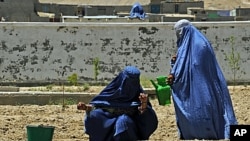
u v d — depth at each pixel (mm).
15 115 34500
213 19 90938
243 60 53094
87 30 52500
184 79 22297
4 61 52156
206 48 22281
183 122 22484
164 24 52500
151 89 41938
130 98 19906
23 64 52312
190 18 88500
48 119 32094
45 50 52500
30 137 21453
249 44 53125
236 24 52969
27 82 52312
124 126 19453
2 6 92312
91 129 19859
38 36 52344
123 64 52750
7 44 52156
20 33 52156
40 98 39875
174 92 22672
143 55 52750
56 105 39094
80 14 100250
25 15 92750
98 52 52656
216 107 22219
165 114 34281
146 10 103125
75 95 40188
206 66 22203
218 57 53000
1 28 52031
